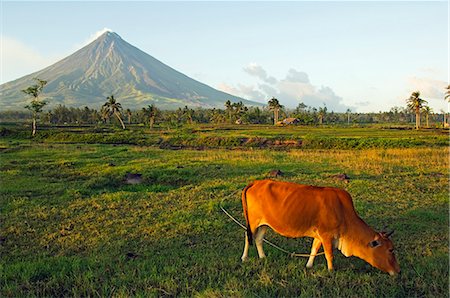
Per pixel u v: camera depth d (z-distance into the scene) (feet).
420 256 23.58
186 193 43.29
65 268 22.11
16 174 57.31
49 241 28.19
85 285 19.69
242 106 380.37
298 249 25.49
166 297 18.69
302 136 152.66
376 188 44.91
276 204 22.09
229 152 94.84
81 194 43.42
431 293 18.57
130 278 20.45
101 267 22.30
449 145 116.57
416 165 65.46
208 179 52.42
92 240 27.94
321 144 128.67
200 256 23.80
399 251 24.73
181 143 144.15
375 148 114.62
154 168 62.18
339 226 21.38
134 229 30.40
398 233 28.55
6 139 162.30
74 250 26.25
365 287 19.15
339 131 209.26
